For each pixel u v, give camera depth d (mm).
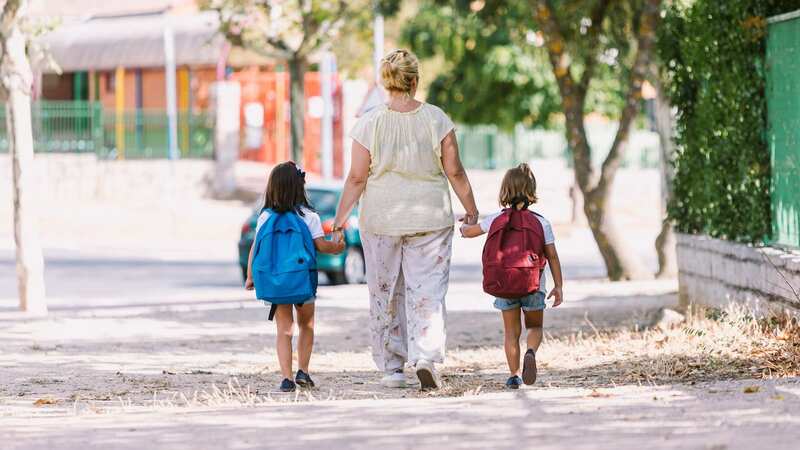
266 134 79688
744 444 11062
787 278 20469
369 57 66625
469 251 57188
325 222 40000
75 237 60125
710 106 24500
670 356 19266
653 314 26406
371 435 12422
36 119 74688
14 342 25359
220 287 41031
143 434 13156
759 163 22406
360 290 36375
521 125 91500
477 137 91062
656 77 35844
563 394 14977
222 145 73562
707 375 17234
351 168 17141
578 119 39188
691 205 26500
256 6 54219
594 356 20516
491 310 30531
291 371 18047
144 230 62688
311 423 13430
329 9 53938
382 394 17094
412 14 85625
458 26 81562
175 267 48812
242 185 75438
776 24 21734
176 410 15461
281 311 18062
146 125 75375
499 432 12250
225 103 73750
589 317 27172
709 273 24969
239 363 22031
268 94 79688
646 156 94250
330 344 24969
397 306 17578
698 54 24891
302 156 55500
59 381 19781
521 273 16594
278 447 11992
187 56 76625
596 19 40781
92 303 35469
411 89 17078
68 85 84188
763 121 22438
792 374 16469
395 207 16953
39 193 72250
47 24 35344
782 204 21688
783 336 19219
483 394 15922
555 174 82062
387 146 16922
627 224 71500
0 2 34062
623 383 17219
